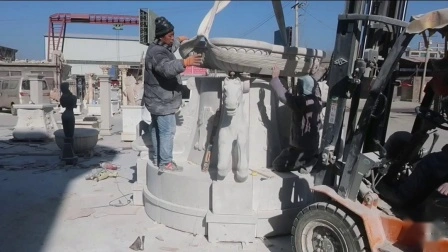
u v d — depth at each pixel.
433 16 2.71
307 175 4.26
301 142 4.16
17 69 30.30
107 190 5.82
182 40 4.66
